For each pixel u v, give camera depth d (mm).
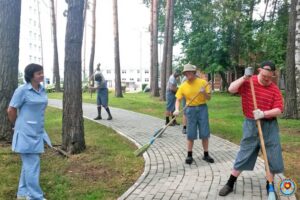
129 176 7012
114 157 8234
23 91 5352
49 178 6730
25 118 5398
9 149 8273
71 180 6711
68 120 8414
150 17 33531
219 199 5770
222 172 7168
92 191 6207
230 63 35344
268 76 5625
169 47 25391
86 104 21531
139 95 32312
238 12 31734
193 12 35469
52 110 17000
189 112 7773
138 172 7254
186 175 6992
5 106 8828
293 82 14859
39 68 5422
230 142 10094
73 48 8375
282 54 30172
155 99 25906
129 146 9508
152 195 5953
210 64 35531
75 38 8367
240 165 5906
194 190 6172
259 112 5539
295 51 14109
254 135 5789
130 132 11695
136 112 17516
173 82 12609
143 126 13023
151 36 33406
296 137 10844
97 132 11398
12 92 8930
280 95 5750
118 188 6383
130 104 21172
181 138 10672
